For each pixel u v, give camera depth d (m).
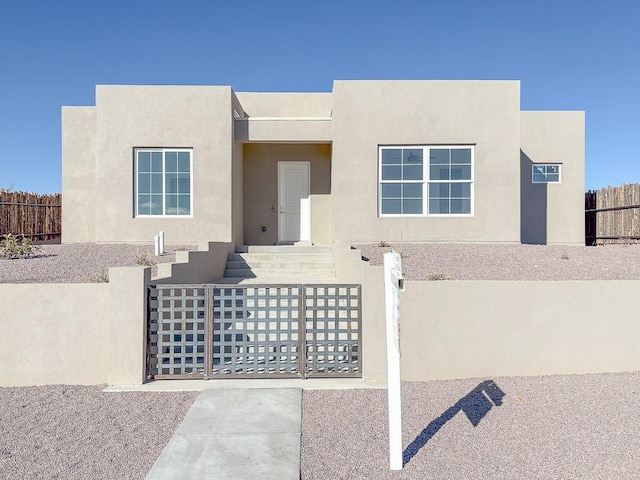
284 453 4.26
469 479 3.86
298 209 17.42
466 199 14.98
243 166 17.20
